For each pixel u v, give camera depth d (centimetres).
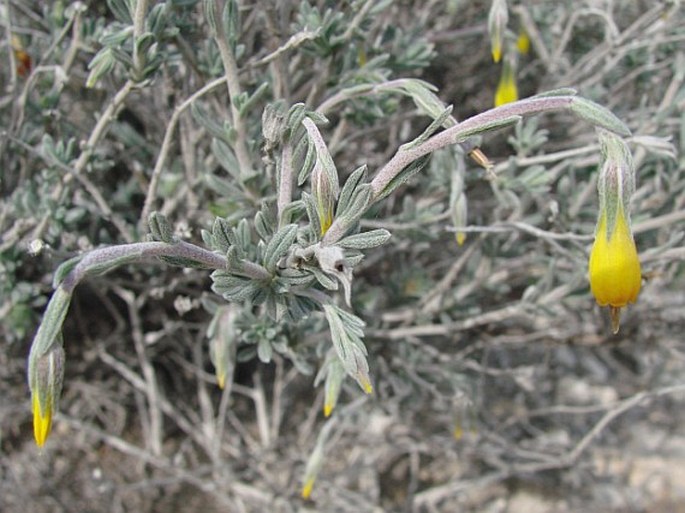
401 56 14
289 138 9
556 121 18
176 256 8
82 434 18
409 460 19
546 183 14
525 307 14
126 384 19
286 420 19
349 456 19
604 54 16
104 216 14
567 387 21
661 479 20
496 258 16
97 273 8
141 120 17
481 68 20
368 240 9
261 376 20
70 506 17
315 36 12
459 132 8
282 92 14
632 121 18
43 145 13
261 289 9
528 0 17
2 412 17
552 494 19
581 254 14
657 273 14
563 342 18
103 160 14
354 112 14
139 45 11
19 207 14
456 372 17
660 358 21
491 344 17
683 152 14
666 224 14
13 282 15
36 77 14
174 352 19
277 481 18
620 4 19
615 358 22
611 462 20
